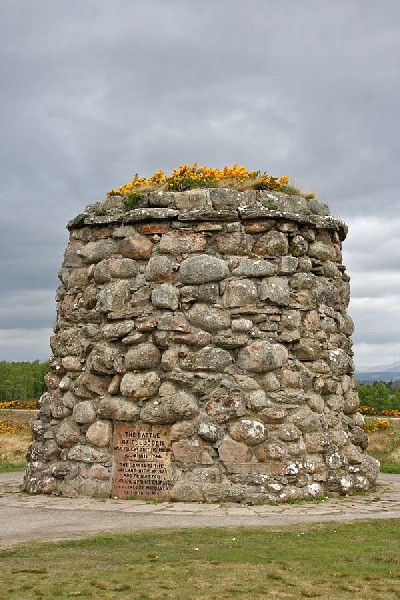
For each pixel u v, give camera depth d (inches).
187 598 229.6
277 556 284.4
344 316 539.2
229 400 442.6
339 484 461.4
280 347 458.3
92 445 463.2
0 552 294.7
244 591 237.0
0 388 2236.7
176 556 284.8
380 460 737.6
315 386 471.5
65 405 486.3
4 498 453.1
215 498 426.6
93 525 355.3
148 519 370.6
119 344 474.9
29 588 241.1
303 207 502.3
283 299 465.1
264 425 442.3
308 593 234.8
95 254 500.7
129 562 275.1
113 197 514.3
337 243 534.6
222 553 288.2
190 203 479.5
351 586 242.5
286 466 436.8
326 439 462.0
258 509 403.9
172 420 445.7
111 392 465.7
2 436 938.7
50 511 399.2
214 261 462.3
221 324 454.0
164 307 461.7
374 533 329.4
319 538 318.3
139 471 448.1
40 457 485.4
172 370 453.4
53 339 517.7
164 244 473.4
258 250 472.1
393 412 1263.5
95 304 494.9
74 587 241.8
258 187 515.2
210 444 440.5
